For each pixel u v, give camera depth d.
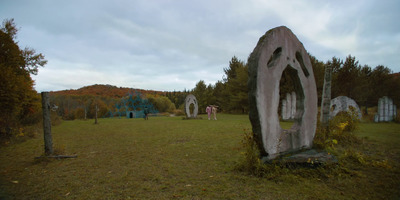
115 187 3.80
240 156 5.84
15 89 10.01
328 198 3.19
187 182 3.96
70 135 11.02
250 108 4.34
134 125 16.41
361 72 25.03
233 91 34.78
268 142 4.41
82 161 5.73
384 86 24.25
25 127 11.90
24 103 11.69
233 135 9.80
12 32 14.97
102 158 6.01
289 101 18.31
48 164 5.52
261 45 4.45
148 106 39.75
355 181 3.82
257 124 4.27
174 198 3.29
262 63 4.34
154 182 4.01
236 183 3.81
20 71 14.21
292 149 5.05
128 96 40.56
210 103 41.75
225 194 3.38
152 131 12.07
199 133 10.69
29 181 4.24
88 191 3.65
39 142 9.11
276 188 3.54
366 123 14.85
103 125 16.89
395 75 25.94
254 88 4.23
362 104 25.78
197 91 42.50
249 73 4.36
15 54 13.47
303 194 3.32
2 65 10.84
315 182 3.79
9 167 5.32
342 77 24.00
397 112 17.70
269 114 4.46
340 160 4.65
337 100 15.09
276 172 4.02
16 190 3.78
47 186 3.94
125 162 5.51
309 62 5.87
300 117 5.52
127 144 8.09
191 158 5.77
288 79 22.25
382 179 3.90
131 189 3.69
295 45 5.45
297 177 3.92
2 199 3.40
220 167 4.87
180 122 18.50
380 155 5.66
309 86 5.76
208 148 7.00
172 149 6.96
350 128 8.68
